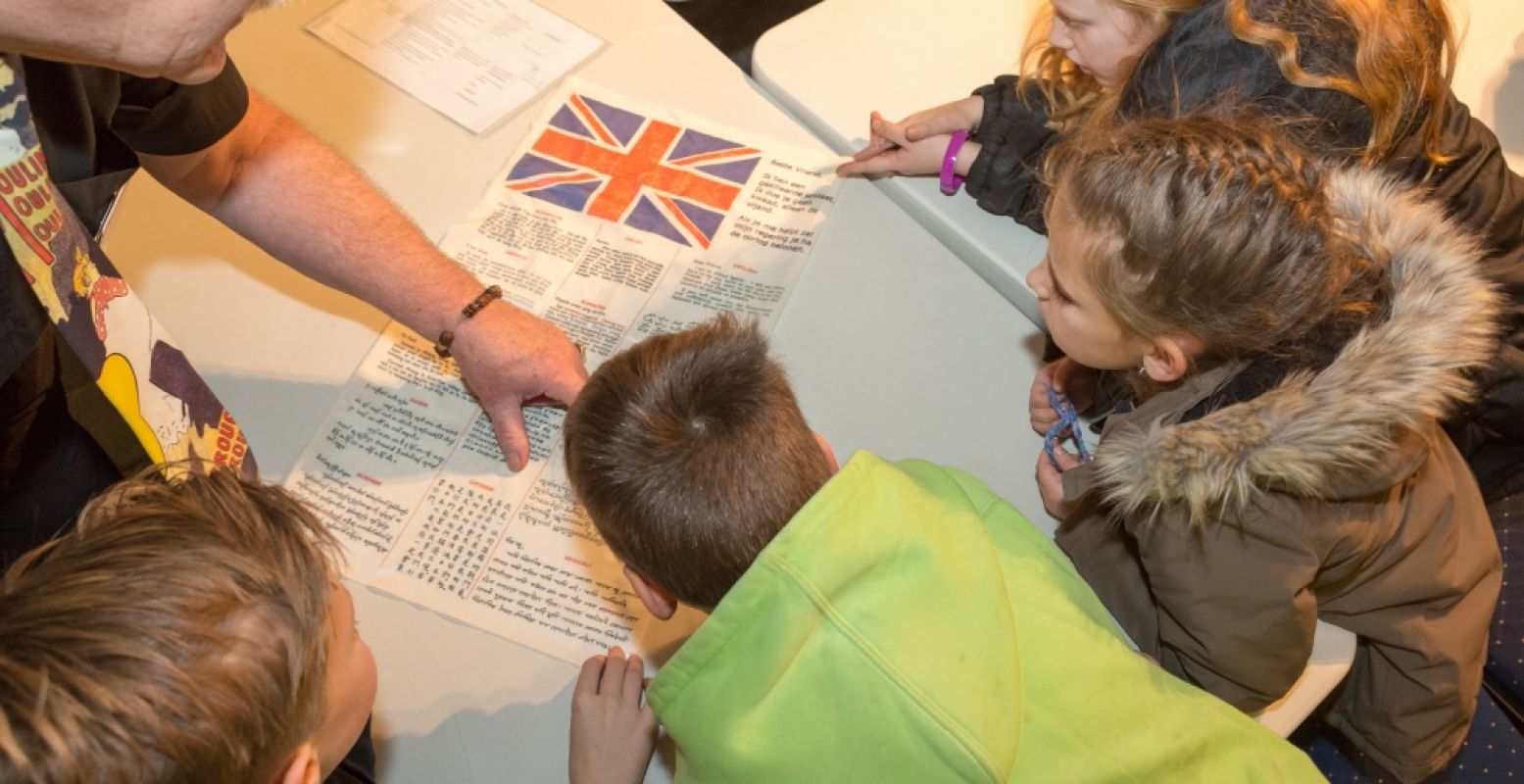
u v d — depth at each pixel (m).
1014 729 0.65
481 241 1.04
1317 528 0.78
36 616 0.44
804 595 0.62
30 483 0.76
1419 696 0.93
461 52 1.18
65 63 0.63
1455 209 0.98
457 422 0.95
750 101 1.17
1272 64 0.89
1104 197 0.74
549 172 1.10
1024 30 1.24
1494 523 1.14
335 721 0.62
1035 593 0.77
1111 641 0.77
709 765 0.67
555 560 0.88
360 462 0.92
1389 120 0.90
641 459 0.66
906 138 1.08
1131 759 0.71
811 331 1.01
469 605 0.85
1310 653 0.86
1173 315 0.74
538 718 0.81
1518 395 1.00
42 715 0.41
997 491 0.94
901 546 0.66
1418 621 0.92
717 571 0.67
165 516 0.50
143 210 1.04
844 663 0.63
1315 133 0.88
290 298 1.01
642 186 1.09
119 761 0.42
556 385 0.93
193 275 1.01
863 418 0.96
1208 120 0.77
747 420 0.67
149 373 0.69
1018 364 1.01
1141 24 0.94
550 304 1.01
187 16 0.55
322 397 0.95
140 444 0.76
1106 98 0.99
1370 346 0.72
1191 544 0.79
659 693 0.68
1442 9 0.92
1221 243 0.70
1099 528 0.92
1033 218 1.06
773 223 1.08
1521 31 1.24
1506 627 1.08
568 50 1.20
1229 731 0.76
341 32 1.19
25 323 0.65
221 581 0.47
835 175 1.12
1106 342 0.82
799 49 1.20
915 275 1.06
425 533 0.88
